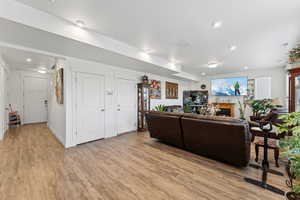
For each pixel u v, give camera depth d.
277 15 2.08
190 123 2.72
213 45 3.28
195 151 2.87
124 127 4.74
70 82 3.38
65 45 2.63
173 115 3.10
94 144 3.54
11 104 5.51
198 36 2.80
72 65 3.40
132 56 3.39
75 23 2.32
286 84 5.36
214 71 6.43
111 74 4.28
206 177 2.05
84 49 2.83
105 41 2.83
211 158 2.70
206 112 4.52
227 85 6.85
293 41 3.04
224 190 1.76
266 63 4.95
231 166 2.38
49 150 3.11
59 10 1.98
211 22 2.30
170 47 3.42
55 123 4.38
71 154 2.89
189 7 1.91
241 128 2.07
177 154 2.90
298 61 3.11
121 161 2.58
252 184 1.88
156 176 2.09
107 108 4.18
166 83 6.69
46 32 2.10
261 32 2.63
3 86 3.96
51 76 5.07
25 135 4.28
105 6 1.88
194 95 7.68
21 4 1.85
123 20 2.23
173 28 2.49
